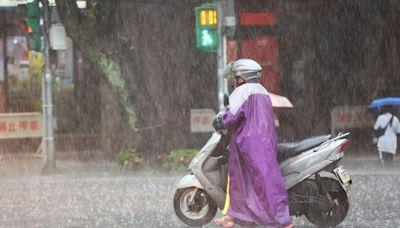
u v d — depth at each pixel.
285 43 36.53
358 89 36.94
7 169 28.81
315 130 36.22
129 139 27.67
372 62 36.41
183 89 33.84
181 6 33.44
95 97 35.62
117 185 23.27
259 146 12.40
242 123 12.65
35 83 36.16
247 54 36.19
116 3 26.98
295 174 13.80
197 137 32.44
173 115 32.41
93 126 35.66
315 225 14.95
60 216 16.86
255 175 12.38
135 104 27.14
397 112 27.34
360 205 17.97
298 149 13.98
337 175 13.99
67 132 35.62
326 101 36.88
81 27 26.75
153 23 33.16
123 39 27.33
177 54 33.75
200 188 14.34
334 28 36.53
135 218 16.36
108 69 27.08
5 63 36.00
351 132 33.97
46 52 27.72
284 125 35.91
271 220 12.24
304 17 36.38
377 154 32.16
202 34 25.19
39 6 27.56
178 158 25.98
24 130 33.34
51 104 27.75
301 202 13.97
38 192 21.78
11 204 19.09
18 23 35.66
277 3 35.81
